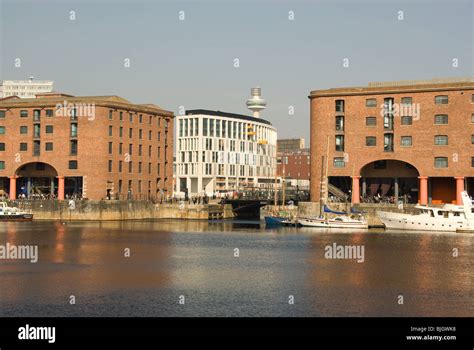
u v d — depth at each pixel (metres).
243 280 55.47
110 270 60.50
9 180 142.75
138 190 144.25
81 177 137.62
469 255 72.62
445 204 108.31
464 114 113.12
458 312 44.53
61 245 81.44
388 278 56.66
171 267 62.97
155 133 150.25
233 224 129.75
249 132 196.50
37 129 137.62
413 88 115.69
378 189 125.50
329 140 120.94
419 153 115.75
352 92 119.75
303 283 54.06
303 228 116.81
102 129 133.50
